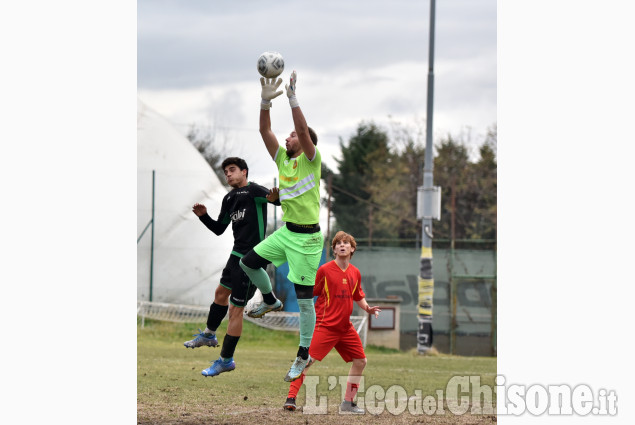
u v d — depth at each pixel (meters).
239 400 16.30
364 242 49.50
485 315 46.91
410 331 47.91
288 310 43.56
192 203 45.41
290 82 14.88
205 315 43.16
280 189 15.22
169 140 46.72
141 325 39.88
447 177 77.44
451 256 46.94
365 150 82.25
